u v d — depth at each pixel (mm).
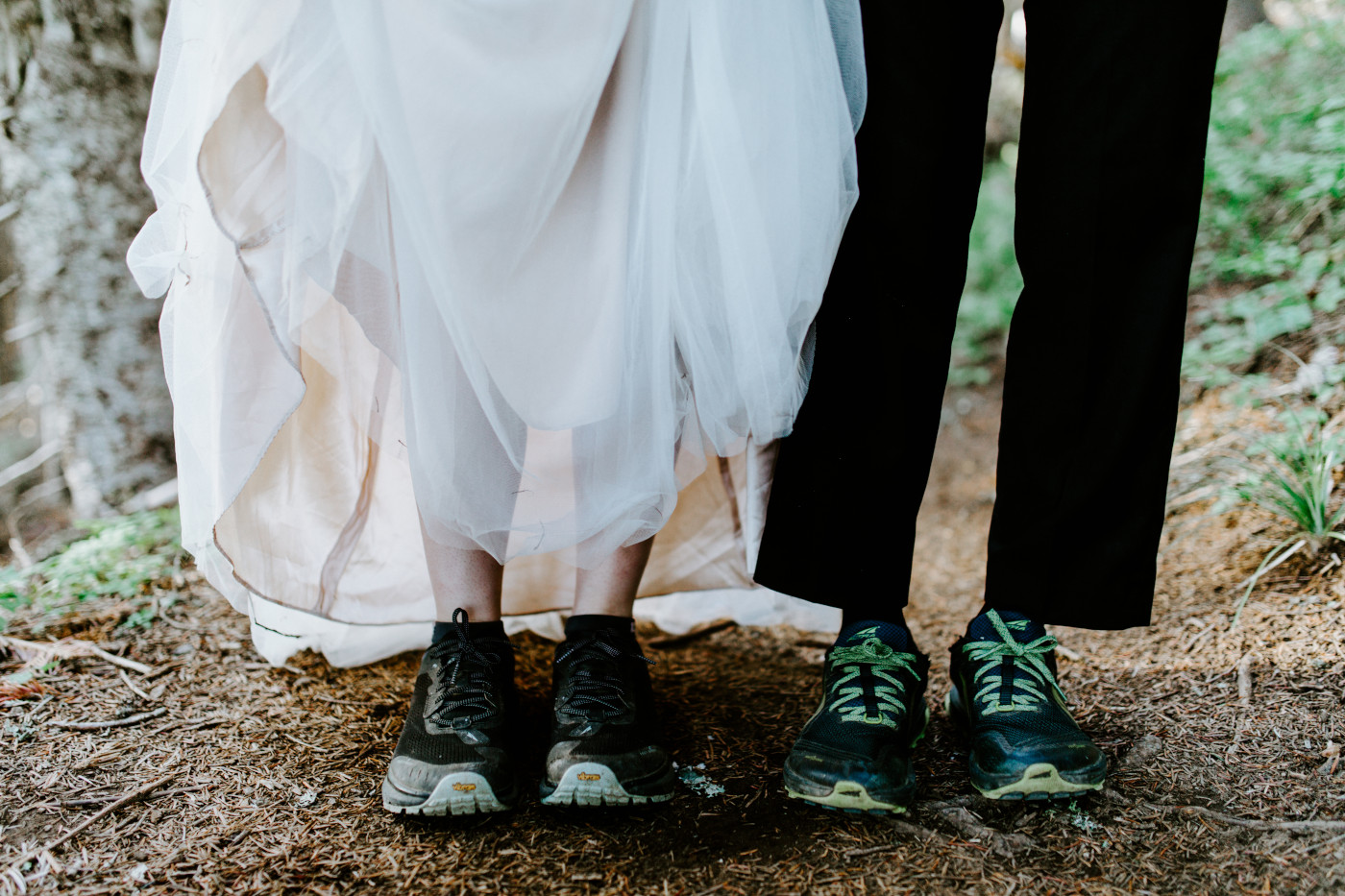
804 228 1187
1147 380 1238
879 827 1214
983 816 1227
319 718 1500
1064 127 1204
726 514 1749
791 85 1169
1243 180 2812
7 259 3596
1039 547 1294
